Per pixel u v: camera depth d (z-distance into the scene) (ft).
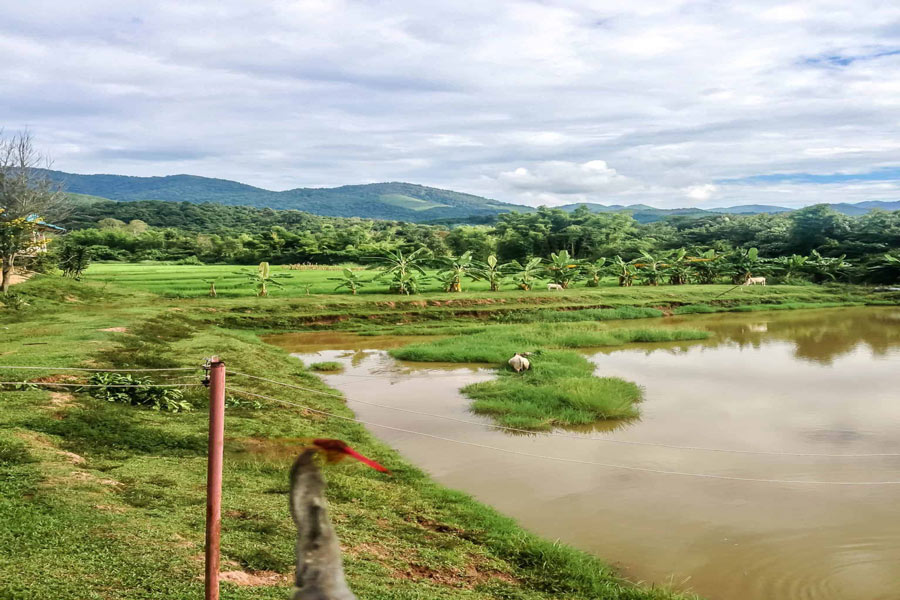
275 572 25.30
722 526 41.34
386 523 35.65
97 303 123.65
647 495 46.34
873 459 54.54
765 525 41.57
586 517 42.47
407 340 121.08
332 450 7.25
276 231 386.52
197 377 60.75
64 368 50.11
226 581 23.11
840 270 236.63
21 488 29.17
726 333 134.41
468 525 38.14
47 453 35.09
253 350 87.76
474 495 45.80
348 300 149.59
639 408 70.79
